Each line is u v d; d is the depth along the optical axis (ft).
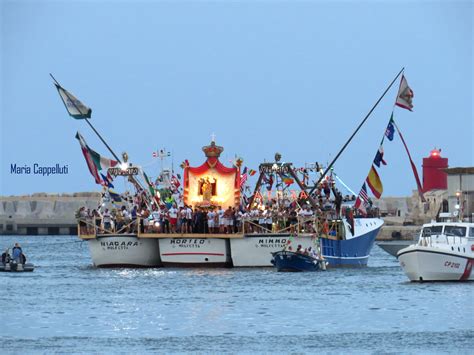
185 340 467.11
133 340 467.52
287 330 492.13
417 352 440.04
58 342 462.60
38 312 550.36
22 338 472.44
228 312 548.72
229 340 467.11
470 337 470.80
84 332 488.02
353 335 478.18
